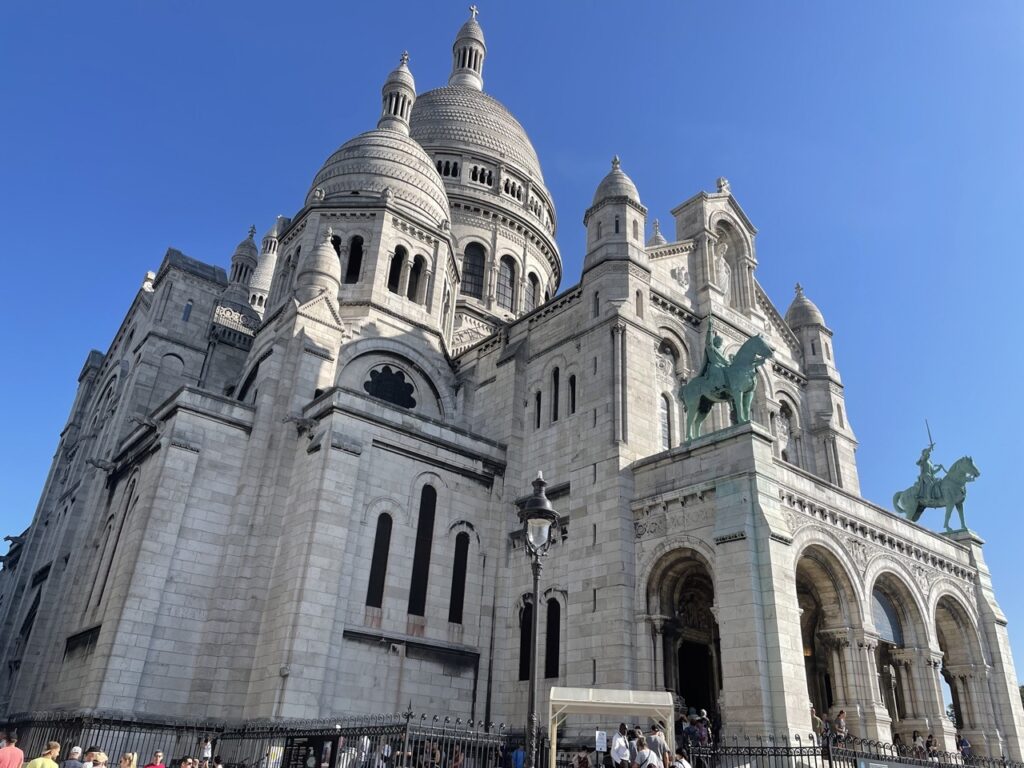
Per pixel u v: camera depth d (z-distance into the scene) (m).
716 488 30.27
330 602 31.97
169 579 32.53
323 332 41.06
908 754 28.05
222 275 52.84
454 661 35.12
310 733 24.23
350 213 48.62
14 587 51.41
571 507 35.72
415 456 37.44
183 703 31.22
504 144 72.00
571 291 41.16
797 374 48.25
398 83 59.97
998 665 36.59
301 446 36.62
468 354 48.00
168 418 35.88
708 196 46.38
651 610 31.47
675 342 41.16
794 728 25.27
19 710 39.28
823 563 31.39
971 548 38.94
